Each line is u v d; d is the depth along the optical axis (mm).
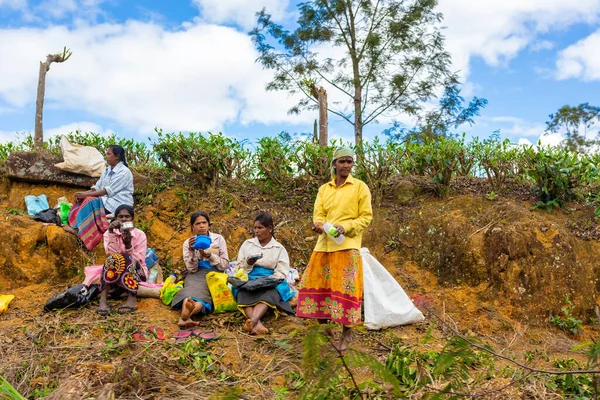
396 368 4281
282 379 4402
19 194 7812
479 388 3977
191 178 8156
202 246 5750
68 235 6625
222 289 5715
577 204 7293
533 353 5301
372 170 7750
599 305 6238
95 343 4949
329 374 2275
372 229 7312
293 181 8133
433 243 6879
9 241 6434
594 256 6508
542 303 6129
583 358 5301
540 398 3910
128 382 4121
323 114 9805
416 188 7824
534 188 7336
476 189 7715
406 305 5738
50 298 5742
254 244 5918
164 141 7762
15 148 9328
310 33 15672
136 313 5629
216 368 4574
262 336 5191
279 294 5637
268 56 15875
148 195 7738
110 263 5680
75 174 7863
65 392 3914
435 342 5371
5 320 5477
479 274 6398
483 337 5672
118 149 6941
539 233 6531
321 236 5094
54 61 9539
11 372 4312
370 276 5738
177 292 5750
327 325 2342
